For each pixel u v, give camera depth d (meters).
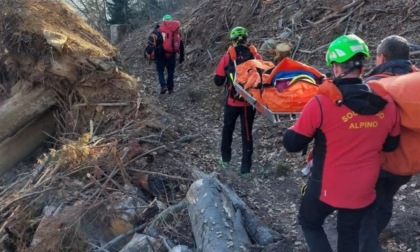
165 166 5.98
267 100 4.44
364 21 9.45
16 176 8.12
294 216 5.15
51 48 8.24
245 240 4.22
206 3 14.24
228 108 6.00
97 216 5.04
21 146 8.59
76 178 5.80
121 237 4.82
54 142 8.77
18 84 9.11
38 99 8.53
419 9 8.95
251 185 5.96
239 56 5.59
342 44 3.15
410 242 4.38
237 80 5.25
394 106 3.26
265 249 4.28
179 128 7.82
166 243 4.46
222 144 6.29
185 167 6.00
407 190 5.17
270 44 10.02
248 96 4.85
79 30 9.53
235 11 12.55
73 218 4.93
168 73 10.37
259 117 7.85
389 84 3.42
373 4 9.73
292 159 6.43
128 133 7.05
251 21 11.88
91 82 8.31
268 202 5.52
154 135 6.90
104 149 6.25
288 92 4.37
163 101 9.97
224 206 4.44
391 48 3.69
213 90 9.70
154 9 25.69
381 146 3.23
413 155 3.43
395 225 4.60
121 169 5.58
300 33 10.25
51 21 9.03
